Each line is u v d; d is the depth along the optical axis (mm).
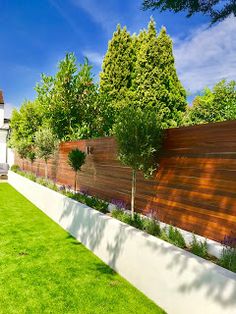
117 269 6094
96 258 6891
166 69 21422
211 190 5266
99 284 5535
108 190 9336
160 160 6680
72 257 6926
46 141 14711
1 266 6297
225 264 4172
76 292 5211
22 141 23109
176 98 21719
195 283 4082
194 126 5699
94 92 18875
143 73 21469
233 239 4648
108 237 6523
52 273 5996
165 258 4684
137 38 24281
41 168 18031
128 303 4859
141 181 7438
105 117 18969
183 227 5914
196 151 5648
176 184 6160
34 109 26938
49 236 8602
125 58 22828
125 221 6586
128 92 22016
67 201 9336
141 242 5312
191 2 5453
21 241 8062
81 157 10719
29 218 10891
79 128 17672
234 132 4875
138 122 6434
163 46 21422
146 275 5129
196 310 4039
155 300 4863
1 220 10492
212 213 5219
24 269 6164
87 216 7715
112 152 9102
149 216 6703
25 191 16172
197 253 4637
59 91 18109
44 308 4676
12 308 4660
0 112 36312
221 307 3682
